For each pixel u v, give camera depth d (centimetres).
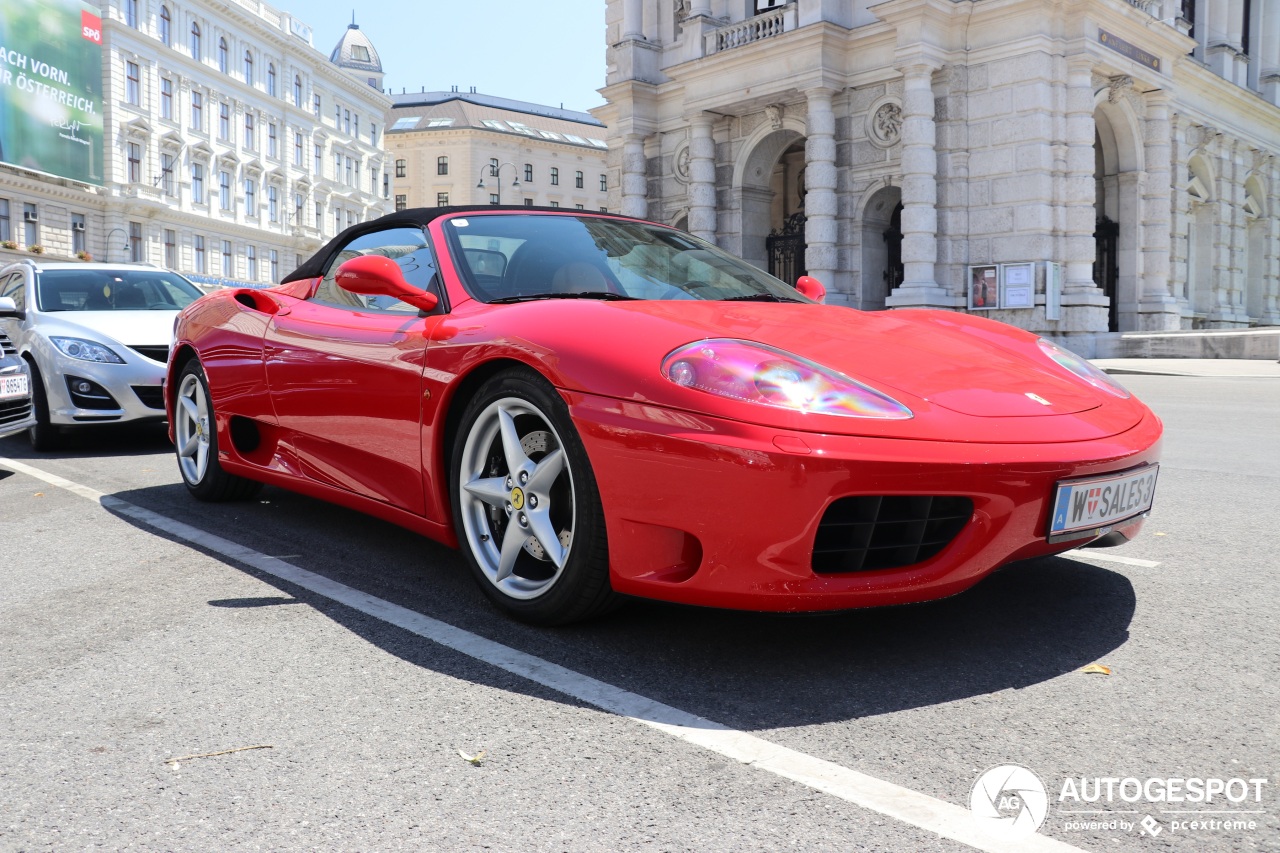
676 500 194
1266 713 175
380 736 171
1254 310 3184
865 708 181
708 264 319
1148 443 222
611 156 2702
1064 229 1989
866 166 2156
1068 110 1994
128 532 344
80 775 158
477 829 138
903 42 1989
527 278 275
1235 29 2933
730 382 195
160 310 658
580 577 215
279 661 210
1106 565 284
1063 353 270
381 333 278
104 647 222
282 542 322
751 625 231
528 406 224
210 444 379
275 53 4903
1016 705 181
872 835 134
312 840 136
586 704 184
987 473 190
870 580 190
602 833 136
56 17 3575
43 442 586
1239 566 281
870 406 194
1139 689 188
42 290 649
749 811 142
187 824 141
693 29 2416
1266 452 548
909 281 2019
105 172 3862
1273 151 3100
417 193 7838
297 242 5109
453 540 255
